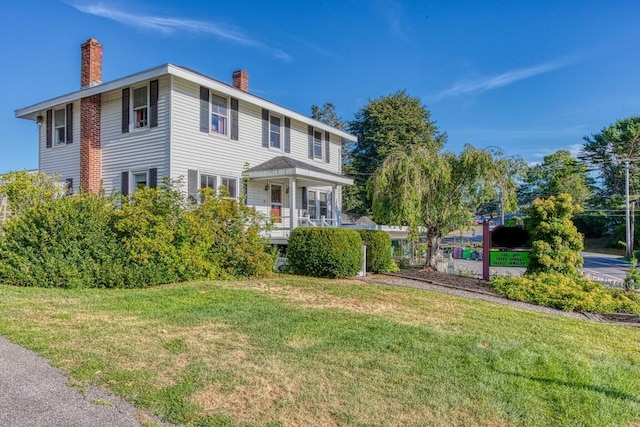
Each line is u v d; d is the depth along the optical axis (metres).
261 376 3.92
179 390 3.55
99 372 3.90
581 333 6.22
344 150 38.47
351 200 34.75
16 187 11.91
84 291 7.88
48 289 7.94
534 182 41.06
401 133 34.22
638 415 3.46
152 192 9.58
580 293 8.77
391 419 3.20
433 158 12.05
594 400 3.68
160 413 3.17
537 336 5.86
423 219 12.57
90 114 13.76
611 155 42.31
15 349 4.49
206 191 10.77
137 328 5.40
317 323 5.87
